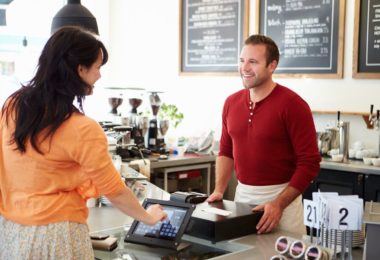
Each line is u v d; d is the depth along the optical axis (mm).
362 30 4207
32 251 1561
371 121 4047
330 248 1780
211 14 5168
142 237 2035
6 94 5219
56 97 1562
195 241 2094
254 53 2451
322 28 4426
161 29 5645
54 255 1564
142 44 5820
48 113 1547
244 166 2596
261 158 2518
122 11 5973
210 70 5219
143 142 4547
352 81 4316
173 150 4781
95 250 1995
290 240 1810
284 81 4715
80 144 1555
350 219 1732
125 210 1706
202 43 5258
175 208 2078
